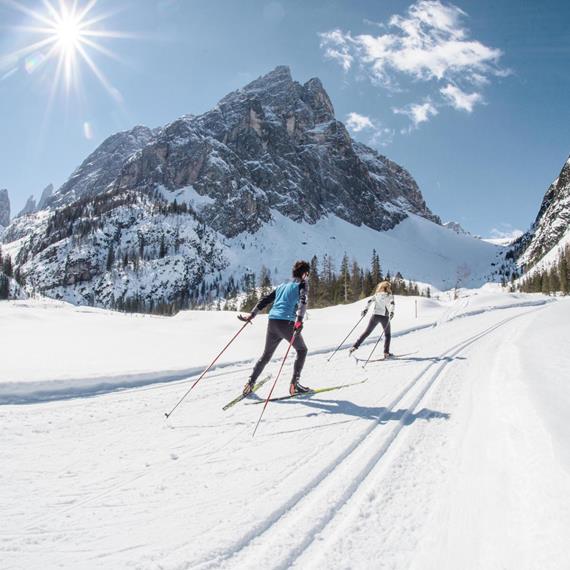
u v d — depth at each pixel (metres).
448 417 4.75
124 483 3.19
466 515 2.64
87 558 2.24
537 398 4.40
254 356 9.12
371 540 2.45
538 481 2.72
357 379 6.85
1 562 2.19
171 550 2.31
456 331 14.52
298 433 4.28
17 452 3.80
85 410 5.20
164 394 6.04
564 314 18.94
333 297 84.12
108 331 14.16
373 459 3.61
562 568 1.86
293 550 2.32
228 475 3.31
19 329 14.16
